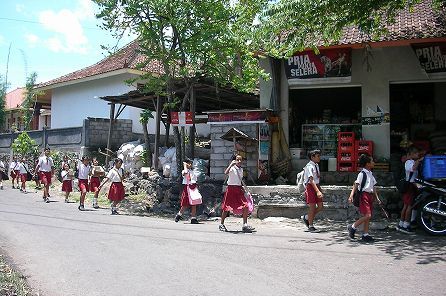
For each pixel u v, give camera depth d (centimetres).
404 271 612
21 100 3959
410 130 1600
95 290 542
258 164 1320
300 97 1628
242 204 975
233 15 1376
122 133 2186
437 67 1261
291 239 862
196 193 1128
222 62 1450
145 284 562
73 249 767
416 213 915
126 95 1795
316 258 694
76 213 1269
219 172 1385
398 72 1350
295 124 1564
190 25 1373
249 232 953
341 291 525
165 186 1443
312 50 1332
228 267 641
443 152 1492
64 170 1606
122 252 741
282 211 1142
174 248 774
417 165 905
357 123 1457
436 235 876
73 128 2197
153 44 1402
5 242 825
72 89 2666
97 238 867
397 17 1380
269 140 1370
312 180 953
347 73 1345
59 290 545
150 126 2380
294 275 596
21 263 676
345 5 989
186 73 1412
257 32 1063
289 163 1398
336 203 1105
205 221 1155
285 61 1403
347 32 1353
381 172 1308
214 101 1886
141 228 1002
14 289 538
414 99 1611
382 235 899
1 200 1590
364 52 1369
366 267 635
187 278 586
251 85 1459
